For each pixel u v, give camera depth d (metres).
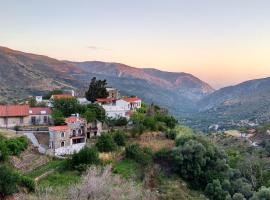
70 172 81.56
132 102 138.62
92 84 142.62
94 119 109.06
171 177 100.19
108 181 48.50
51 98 136.00
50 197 44.94
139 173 92.75
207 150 108.56
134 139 110.62
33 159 85.75
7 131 98.50
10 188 62.38
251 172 125.44
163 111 157.12
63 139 95.75
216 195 97.75
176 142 111.94
